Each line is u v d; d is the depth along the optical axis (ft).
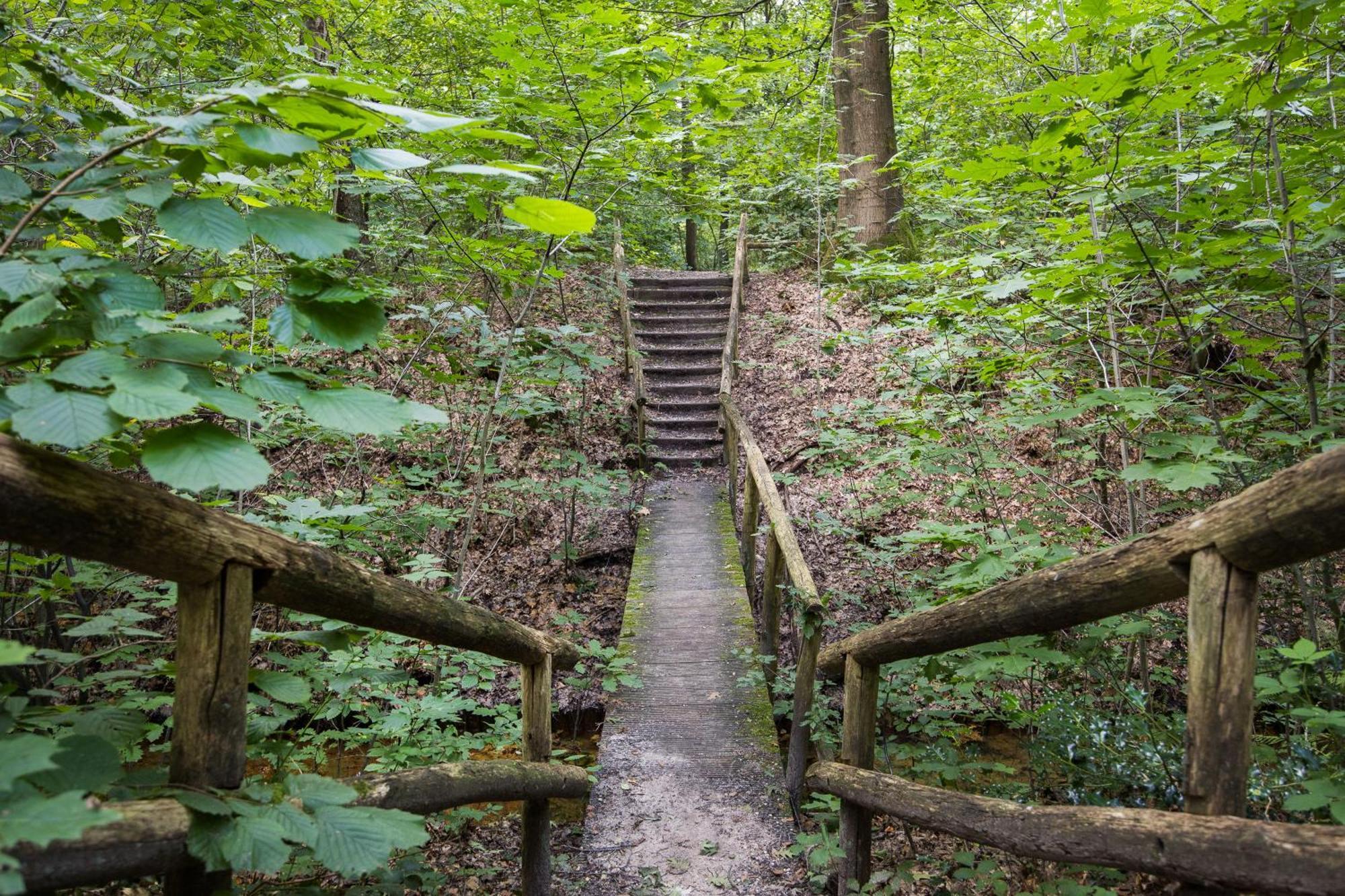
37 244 6.64
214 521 4.09
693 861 10.75
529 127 14.99
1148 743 8.71
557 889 10.25
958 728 11.94
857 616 17.71
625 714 14.70
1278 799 7.02
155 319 3.97
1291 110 8.93
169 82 13.29
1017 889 8.94
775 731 14.11
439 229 19.70
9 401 3.53
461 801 6.88
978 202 13.05
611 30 14.05
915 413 14.58
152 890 6.99
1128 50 10.02
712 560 21.99
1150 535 4.73
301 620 9.37
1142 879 8.13
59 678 6.14
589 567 22.86
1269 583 10.38
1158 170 9.97
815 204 34.81
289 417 14.10
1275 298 10.01
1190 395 12.62
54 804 2.94
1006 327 13.09
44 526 3.24
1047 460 17.35
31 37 6.30
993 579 9.81
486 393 20.70
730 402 28.60
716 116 13.98
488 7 21.75
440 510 16.19
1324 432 8.04
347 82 4.03
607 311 37.65
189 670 4.16
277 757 7.66
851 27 33.01
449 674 14.07
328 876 7.77
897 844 11.26
